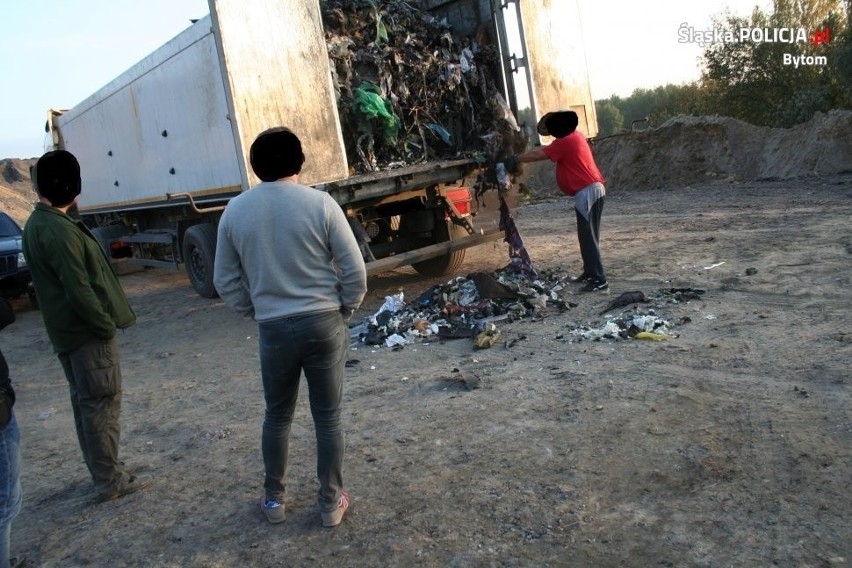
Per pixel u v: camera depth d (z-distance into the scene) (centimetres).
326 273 303
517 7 833
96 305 344
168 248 1129
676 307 622
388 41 814
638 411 405
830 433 350
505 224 802
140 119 993
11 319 290
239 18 640
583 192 709
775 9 2475
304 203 296
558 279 793
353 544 305
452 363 554
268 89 657
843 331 496
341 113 747
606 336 562
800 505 294
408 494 343
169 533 335
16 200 4444
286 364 301
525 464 358
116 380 372
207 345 750
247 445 438
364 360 594
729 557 267
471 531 303
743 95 2534
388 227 908
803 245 827
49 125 1449
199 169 845
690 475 328
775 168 1767
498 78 869
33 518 371
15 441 289
